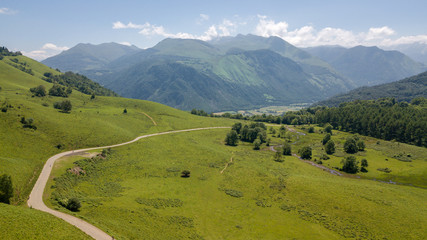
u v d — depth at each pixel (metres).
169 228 62.44
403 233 66.69
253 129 190.62
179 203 80.19
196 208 78.94
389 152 155.88
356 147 160.25
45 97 187.00
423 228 68.88
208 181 102.44
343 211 78.56
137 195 80.56
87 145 115.69
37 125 112.19
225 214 77.25
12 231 39.12
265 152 159.62
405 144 174.38
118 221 58.50
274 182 102.56
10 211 45.25
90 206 64.75
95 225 51.50
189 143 153.50
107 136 131.75
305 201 86.56
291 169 124.38
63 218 52.50
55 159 91.75
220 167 119.12
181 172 108.12
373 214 76.31
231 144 173.38
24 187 66.25
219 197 89.44
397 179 117.62
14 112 113.50
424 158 142.12
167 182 96.31
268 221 74.00
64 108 152.50
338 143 180.50
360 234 66.75
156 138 154.62
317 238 65.19
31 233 40.47
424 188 107.62
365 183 109.75
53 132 113.00
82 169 90.00
